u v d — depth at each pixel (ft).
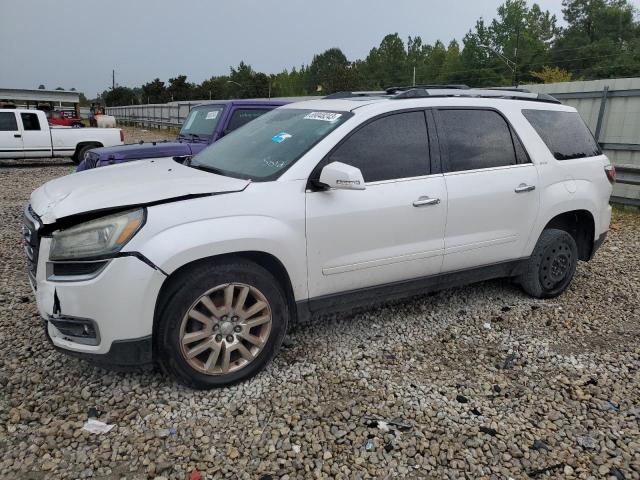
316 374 11.80
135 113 157.69
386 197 12.35
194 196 10.55
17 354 12.28
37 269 10.44
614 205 32.48
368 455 9.30
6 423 9.86
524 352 13.15
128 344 10.02
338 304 12.42
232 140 14.52
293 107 14.74
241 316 10.98
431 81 253.65
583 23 236.22
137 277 9.78
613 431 10.18
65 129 55.77
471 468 9.11
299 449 9.38
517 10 216.95
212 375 10.84
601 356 13.05
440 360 12.65
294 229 11.25
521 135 15.02
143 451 9.25
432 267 13.48
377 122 12.65
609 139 35.14
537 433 10.06
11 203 32.37
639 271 19.79
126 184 11.19
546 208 15.28
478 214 13.88
